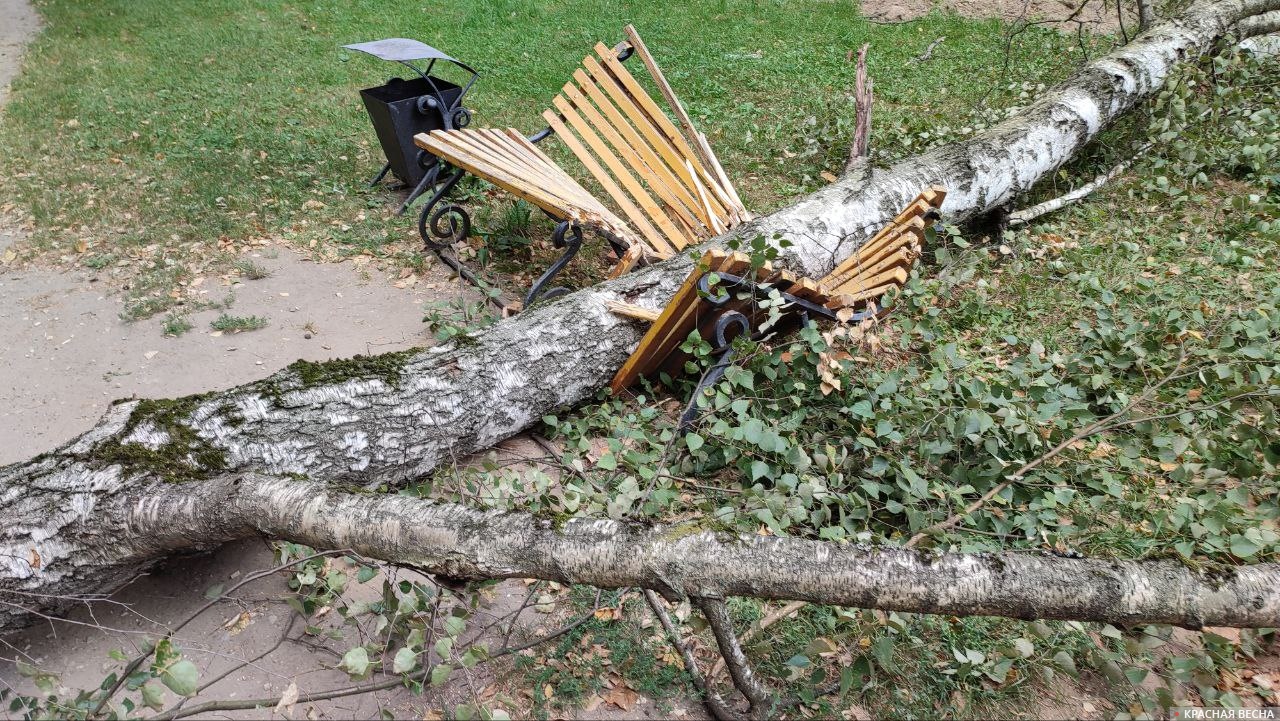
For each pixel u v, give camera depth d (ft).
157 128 21.29
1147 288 13.98
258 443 8.89
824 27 29.66
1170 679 8.11
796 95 24.09
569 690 7.91
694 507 9.86
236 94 23.65
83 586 8.33
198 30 29.01
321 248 16.10
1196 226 16.08
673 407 11.79
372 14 30.66
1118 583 7.28
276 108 22.89
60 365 12.64
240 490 8.05
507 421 10.80
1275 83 21.31
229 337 13.38
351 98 23.75
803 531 9.53
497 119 22.36
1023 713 7.87
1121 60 19.26
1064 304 14.10
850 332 10.47
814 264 13.30
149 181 18.52
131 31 29.07
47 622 8.49
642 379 11.79
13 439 11.10
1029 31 28.76
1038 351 11.54
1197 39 20.44
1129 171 18.76
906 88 24.47
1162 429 10.80
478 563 7.46
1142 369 11.96
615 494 9.71
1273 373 10.92
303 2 31.81
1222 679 8.15
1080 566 7.41
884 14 31.12
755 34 28.94
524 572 7.47
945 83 24.75
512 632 8.52
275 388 9.24
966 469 9.96
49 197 17.69
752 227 13.30
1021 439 10.20
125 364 12.69
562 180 14.66
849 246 13.85
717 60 26.53
